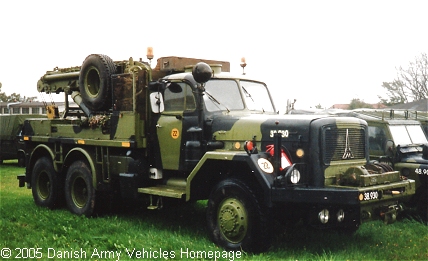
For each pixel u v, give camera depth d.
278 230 6.68
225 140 6.64
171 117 7.23
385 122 8.70
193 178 6.37
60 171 8.82
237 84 7.36
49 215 8.04
